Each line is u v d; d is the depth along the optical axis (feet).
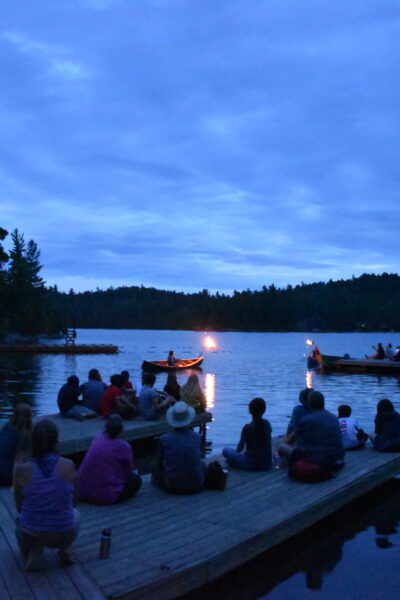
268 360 167.84
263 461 27.32
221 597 17.17
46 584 14.64
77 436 35.60
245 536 18.62
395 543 22.03
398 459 30.17
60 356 178.50
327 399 68.85
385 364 112.78
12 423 24.44
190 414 23.98
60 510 15.16
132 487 22.77
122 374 48.67
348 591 17.67
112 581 15.11
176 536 18.62
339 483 25.20
